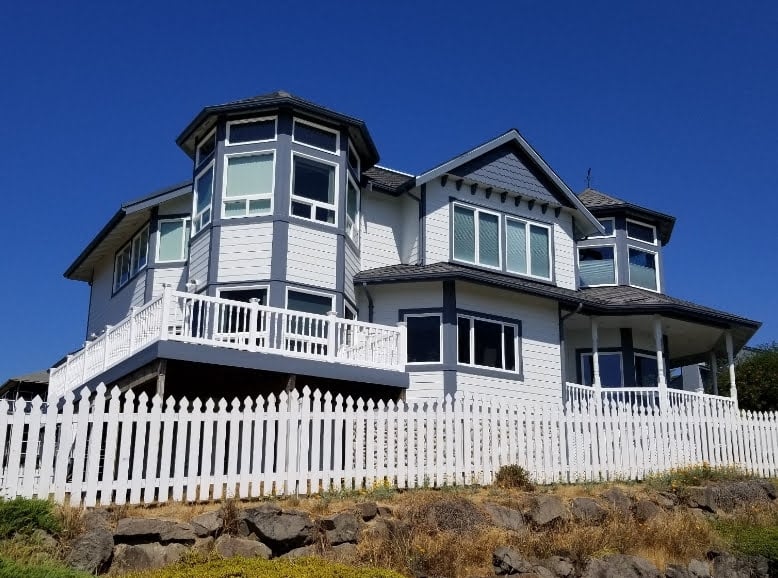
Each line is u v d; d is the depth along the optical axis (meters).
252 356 15.76
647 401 23.17
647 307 23.58
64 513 10.55
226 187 20.55
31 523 10.05
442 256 22.89
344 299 20.66
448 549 11.44
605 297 25.12
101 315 28.78
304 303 19.97
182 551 10.42
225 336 15.88
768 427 19.08
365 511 11.99
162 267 23.91
